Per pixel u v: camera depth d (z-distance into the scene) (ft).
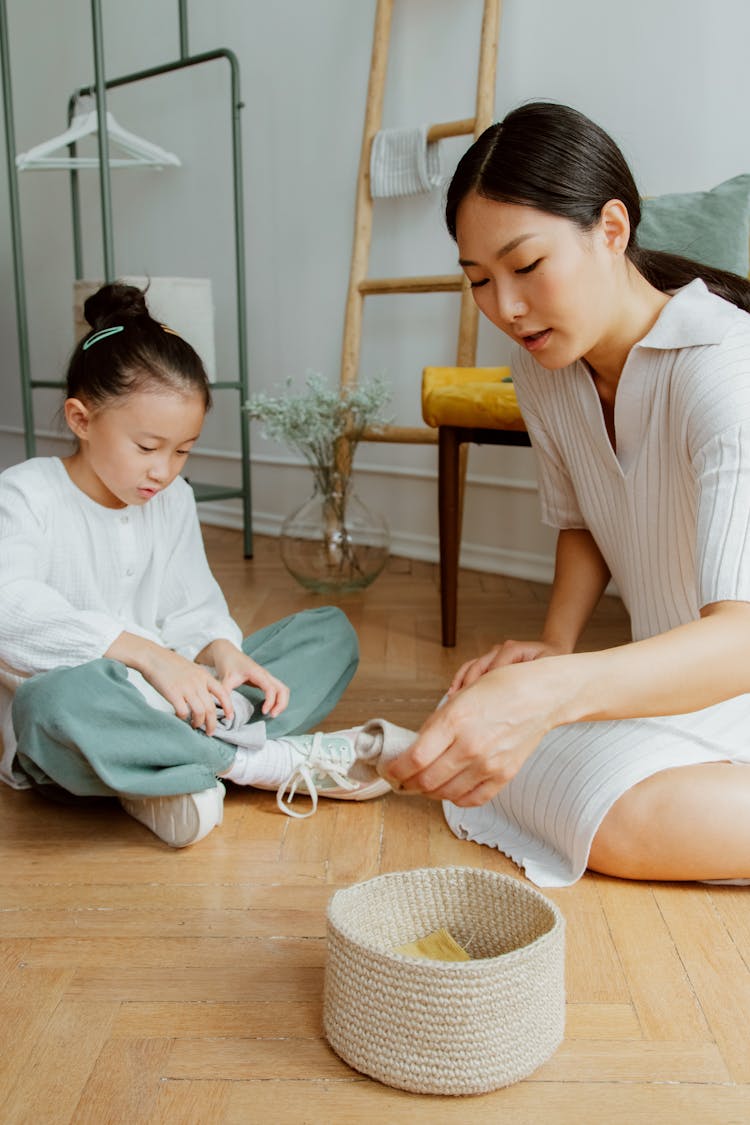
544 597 8.98
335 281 10.93
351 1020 2.92
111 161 11.16
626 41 8.43
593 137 3.58
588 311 3.64
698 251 6.78
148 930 3.70
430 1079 2.82
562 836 4.11
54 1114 2.77
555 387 4.51
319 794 4.85
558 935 2.95
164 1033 3.11
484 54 8.98
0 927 3.72
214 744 4.32
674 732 4.11
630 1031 3.12
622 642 7.47
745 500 3.37
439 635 7.73
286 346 11.51
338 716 5.93
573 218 3.49
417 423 10.41
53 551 4.80
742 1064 2.97
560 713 2.90
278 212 11.30
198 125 11.87
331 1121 2.74
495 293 3.61
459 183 3.59
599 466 4.47
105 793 4.52
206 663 5.03
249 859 4.28
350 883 4.06
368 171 9.95
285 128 11.07
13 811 4.80
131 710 4.16
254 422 12.05
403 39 9.95
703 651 3.03
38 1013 3.21
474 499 10.12
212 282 12.09
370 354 10.68
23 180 14.15
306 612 5.34
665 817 3.89
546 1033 2.91
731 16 7.81
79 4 12.92
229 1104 2.81
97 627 4.44
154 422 4.51
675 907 3.86
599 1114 2.77
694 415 3.70
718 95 7.97
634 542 4.42
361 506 9.04
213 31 11.51
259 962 3.50
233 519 12.59
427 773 2.82
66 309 14.01
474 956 3.44
